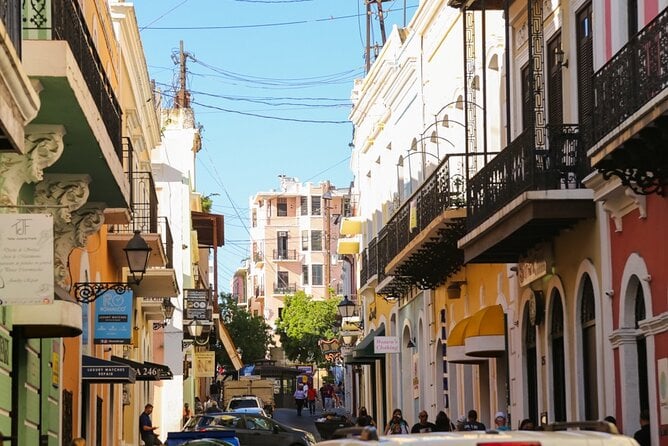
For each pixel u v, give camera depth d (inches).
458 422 1153.4
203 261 3289.9
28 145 673.0
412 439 323.9
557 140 919.0
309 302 4384.8
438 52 1434.5
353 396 2217.0
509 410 1133.7
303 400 3245.6
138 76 1473.9
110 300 1141.1
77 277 1012.5
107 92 804.0
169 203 2223.2
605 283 890.7
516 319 1111.6
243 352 4335.6
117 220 1146.0
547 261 1005.2
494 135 1204.5
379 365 1868.8
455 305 1370.6
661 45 706.8
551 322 1027.3
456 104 1346.0
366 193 1918.1
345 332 2123.5
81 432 1119.0
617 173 781.9
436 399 1448.1
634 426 852.0
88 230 841.5
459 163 1296.8
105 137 738.2
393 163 1696.6
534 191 908.6
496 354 1193.4
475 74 1256.8
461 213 1152.2
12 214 544.1
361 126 1929.1
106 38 1207.6
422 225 1262.3
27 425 765.3
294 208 6087.6
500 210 970.7
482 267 1241.4
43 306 701.9
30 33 668.1
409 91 1576.0
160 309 1747.0
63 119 669.3
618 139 745.6
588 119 864.9
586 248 931.3
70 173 772.6
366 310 1987.0
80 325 733.9
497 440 318.0
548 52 1029.2
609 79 786.8
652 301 811.4
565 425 368.2
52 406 891.4
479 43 1251.2
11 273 539.5
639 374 856.9
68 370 1000.9
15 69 509.4
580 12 954.7
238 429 1632.6
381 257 1588.3
